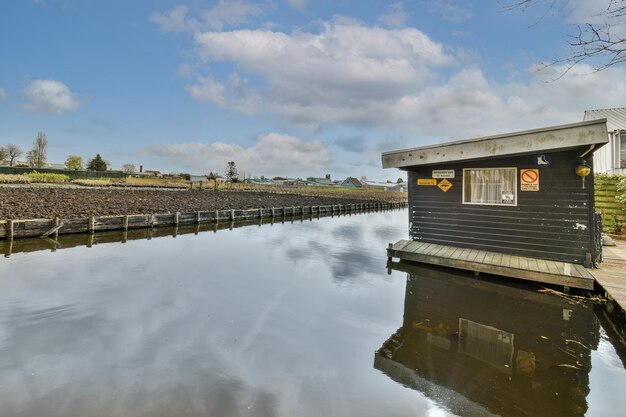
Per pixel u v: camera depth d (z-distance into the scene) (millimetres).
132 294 6004
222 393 3150
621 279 5812
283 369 3619
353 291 6512
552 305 5746
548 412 2938
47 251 9656
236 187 46625
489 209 7961
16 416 2758
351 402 3064
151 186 35875
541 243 7316
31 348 3945
